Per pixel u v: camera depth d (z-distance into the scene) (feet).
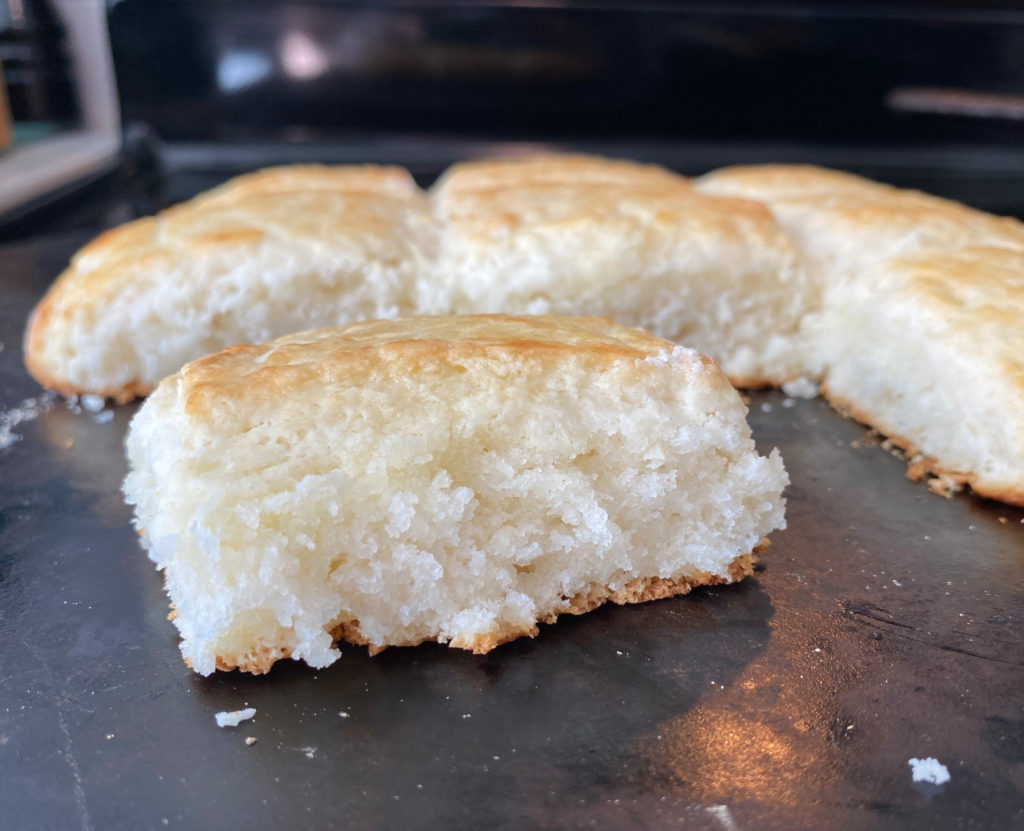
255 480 0.30
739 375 0.53
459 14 1.02
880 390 0.48
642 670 0.31
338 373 0.33
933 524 0.40
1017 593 0.35
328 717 0.29
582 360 0.35
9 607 0.34
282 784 0.27
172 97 1.05
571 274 0.51
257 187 0.66
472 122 1.09
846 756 0.28
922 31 1.03
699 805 0.26
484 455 0.33
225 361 0.35
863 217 0.55
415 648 0.32
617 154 1.08
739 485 0.35
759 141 1.10
